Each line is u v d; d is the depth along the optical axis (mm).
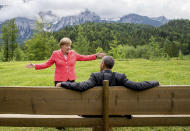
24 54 65000
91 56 4508
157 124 2775
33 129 4109
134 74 16391
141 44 147250
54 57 4133
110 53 61219
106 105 2539
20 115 2938
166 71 17188
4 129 4102
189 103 2615
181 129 4094
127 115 2793
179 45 142625
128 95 2584
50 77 15641
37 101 2541
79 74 17297
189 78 13242
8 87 2506
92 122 2699
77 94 2559
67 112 2574
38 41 55750
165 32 185375
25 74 18797
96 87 2574
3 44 62156
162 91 2602
